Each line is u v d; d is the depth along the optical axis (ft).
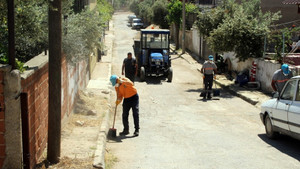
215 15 82.89
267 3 104.53
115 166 26.61
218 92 62.39
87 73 64.49
